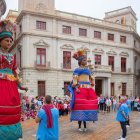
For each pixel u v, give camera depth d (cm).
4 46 415
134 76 4750
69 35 3909
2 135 379
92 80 1225
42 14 3638
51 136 670
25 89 453
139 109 3045
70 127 1452
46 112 673
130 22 5162
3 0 761
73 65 3912
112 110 3156
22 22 3609
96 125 1568
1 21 408
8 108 388
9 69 415
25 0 3597
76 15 4016
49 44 3716
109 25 4359
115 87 4391
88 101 1184
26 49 3544
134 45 4841
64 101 2522
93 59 4159
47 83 3659
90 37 4131
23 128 1478
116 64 4441
